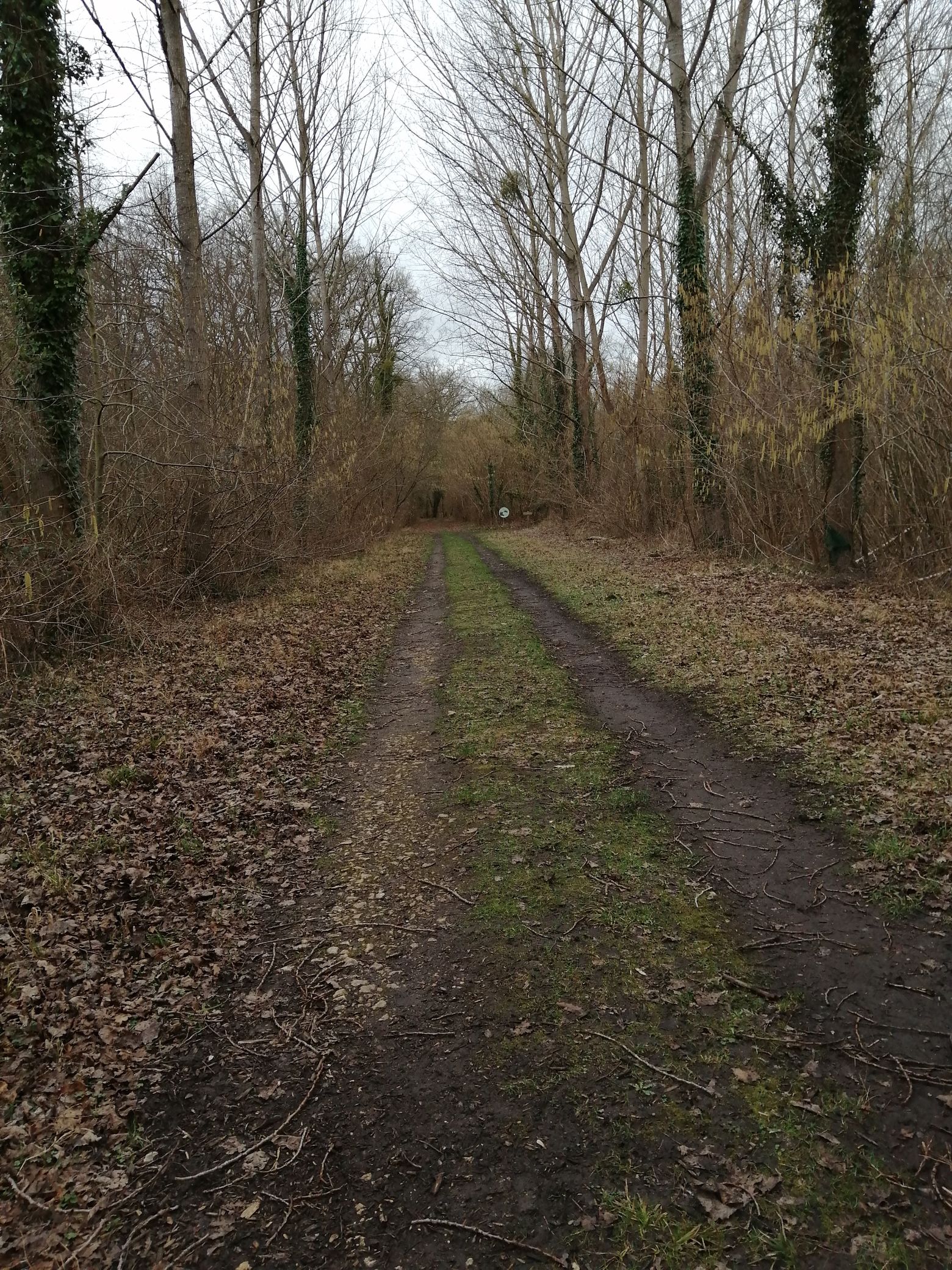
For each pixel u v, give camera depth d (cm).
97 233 1131
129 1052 351
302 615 1382
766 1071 313
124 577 1183
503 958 399
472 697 849
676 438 1970
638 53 1577
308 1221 268
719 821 520
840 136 1224
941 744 576
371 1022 364
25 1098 322
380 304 3762
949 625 940
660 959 388
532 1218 262
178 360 1642
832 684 746
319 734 764
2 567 975
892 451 1250
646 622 1123
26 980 391
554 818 545
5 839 539
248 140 1852
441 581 1905
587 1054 330
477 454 4778
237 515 1598
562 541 2714
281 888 491
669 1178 271
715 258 1919
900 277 1219
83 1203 278
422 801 596
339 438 2444
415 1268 248
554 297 2880
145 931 443
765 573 1459
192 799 611
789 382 1469
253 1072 339
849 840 475
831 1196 259
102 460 1250
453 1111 308
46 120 1072
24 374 1102
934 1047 318
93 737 745
